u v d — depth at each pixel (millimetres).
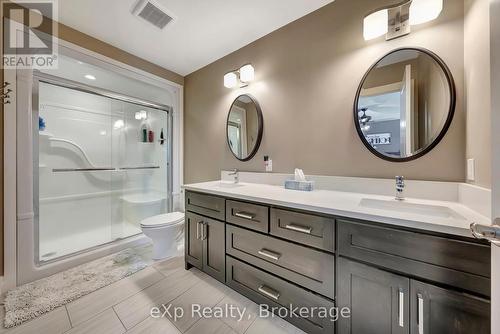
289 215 1154
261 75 1943
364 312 917
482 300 684
